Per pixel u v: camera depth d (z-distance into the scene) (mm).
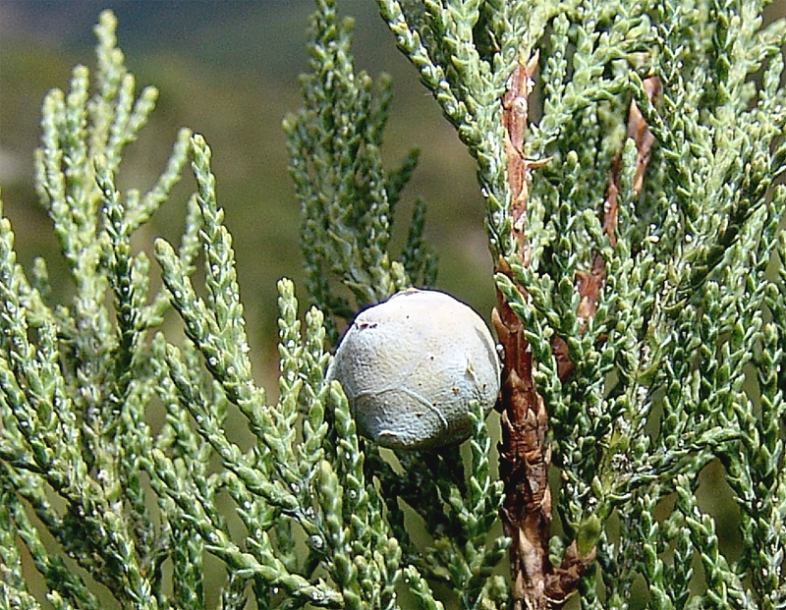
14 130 1070
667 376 177
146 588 181
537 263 180
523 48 180
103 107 207
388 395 172
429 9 176
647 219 194
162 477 172
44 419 180
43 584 255
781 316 176
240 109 1205
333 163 197
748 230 183
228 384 173
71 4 2182
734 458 175
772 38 189
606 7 183
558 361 181
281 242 795
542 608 177
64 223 198
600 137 194
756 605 173
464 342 172
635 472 176
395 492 184
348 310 199
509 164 178
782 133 185
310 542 173
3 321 181
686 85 187
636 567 180
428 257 200
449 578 182
